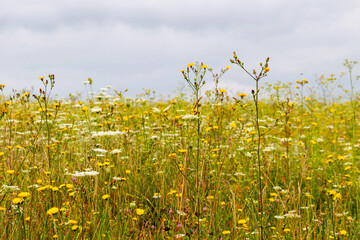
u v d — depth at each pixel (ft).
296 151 20.49
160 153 18.92
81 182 14.23
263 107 32.50
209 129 15.72
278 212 13.98
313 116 30.30
